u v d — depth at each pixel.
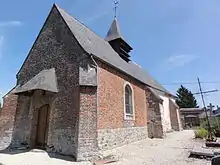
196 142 12.08
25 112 10.95
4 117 11.41
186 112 39.00
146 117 15.52
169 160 7.45
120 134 11.06
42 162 7.39
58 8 11.81
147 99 16.03
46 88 9.42
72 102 9.14
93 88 8.98
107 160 7.63
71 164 7.27
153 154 8.70
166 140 13.55
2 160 7.60
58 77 10.23
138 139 13.34
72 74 9.73
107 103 10.13
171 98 25.03
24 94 10.74
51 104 9.91
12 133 10.91
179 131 21.88
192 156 7.89
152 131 15.14
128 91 13.43
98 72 9.77
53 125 9.45
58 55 10.71
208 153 7.64
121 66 13.29
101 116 9.42
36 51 11.94
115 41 17.23
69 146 8.53
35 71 11.52
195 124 36.38
